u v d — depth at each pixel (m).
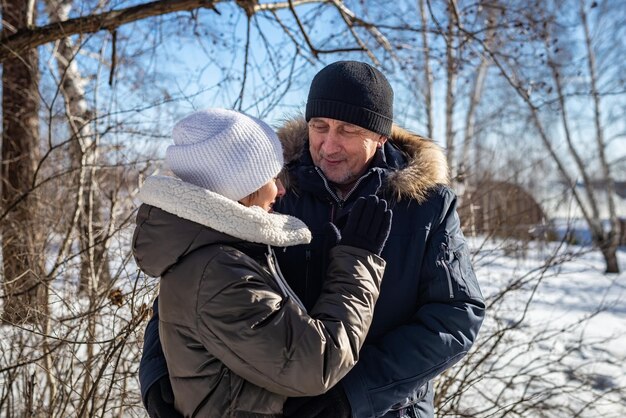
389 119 1.70
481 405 3.54
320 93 1.67
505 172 4.52
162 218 1.34
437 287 1.57
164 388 1.52
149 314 2.28
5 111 4.67
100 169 3.46
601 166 12.50
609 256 9.79
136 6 3.92
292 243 1.41
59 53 4.86
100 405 2.71
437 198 1.64
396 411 1.58
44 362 2.74
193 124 1.43
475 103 10.90
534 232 4.06
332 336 1.30
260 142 1.42
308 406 1.39
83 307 2.84
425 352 1.49
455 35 4.55
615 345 5.03
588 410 3.74
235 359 1.28
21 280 3.01
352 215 1.46
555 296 6.68
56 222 3.38
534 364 4.31
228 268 1.29
